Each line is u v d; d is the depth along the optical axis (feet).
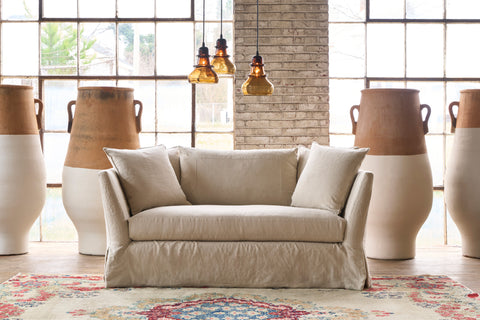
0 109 16.96
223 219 13.51
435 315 11.18
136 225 13.53
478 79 20.42
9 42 20.03
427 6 20.38
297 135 19.58
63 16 20.01
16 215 16.99
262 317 11.06
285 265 13.41
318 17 19.52
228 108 20.10
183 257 13.43
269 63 19.51
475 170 16.79
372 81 20.36
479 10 20.40
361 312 11.40
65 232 20.13
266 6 19.51
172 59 20.11
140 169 14.61
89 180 16.79
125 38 20.04
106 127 16.99
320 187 14.39
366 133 16.92
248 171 15.92
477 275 14.83
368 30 20.33
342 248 13.44
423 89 20.44
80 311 11.43
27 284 13.53
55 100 20.07
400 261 16.55
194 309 11.62
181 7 20.10
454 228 20.44
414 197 16.46
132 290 13.15
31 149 17.29
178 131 20.13
